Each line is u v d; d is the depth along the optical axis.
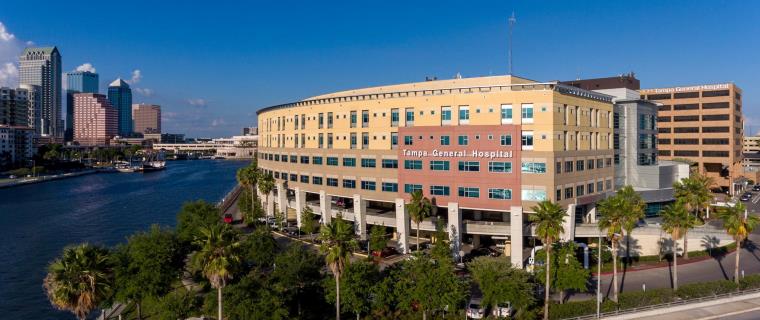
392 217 87.19
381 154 88.44
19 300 66.31
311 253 58.12
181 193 190.50
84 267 41.28
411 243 87.31
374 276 53.03
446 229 79.12
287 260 55.16
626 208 53.84
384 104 88.25
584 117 82.94
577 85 121.00
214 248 43.03
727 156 151.50
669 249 78.62
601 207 56.06
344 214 94.06
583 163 82.31
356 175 92.69
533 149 74.50
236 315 45.84
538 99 74.44
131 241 58.78
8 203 158.12
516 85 75.56
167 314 52.16
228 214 116.88
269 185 110.31
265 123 129.88
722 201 130.88
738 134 163.25
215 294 49.97
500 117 76.88
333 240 48.38
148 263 54.03
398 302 51.53
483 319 50.06
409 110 85.19
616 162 97.56
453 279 50.09
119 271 53.22
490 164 76.94
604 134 89.94
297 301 52.06
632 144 100.38
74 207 150.25
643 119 103.44
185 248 61.94
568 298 58.81
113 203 159.88
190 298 54.84
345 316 52.66
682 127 159.00
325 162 99.44
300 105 106.75
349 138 94.12
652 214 96.00
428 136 82.31
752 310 54.56
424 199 74.25
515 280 50.22
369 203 99.50
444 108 81.56
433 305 48.25
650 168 98.75
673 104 160.50
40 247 96.81
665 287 62.94
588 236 78.06
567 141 77.88
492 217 83.50
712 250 77.62
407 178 84.62
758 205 130.12
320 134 100.88
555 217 51.47
